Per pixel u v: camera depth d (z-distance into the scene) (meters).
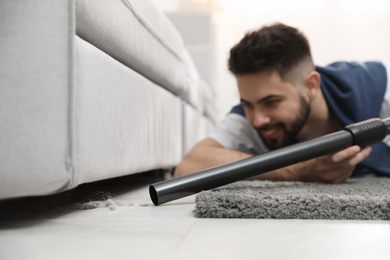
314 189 0.76
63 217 0.60
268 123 1.07
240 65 1.04
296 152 0.77
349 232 0.50
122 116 0.82
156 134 1.14
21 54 0.54
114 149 0.77
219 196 0.61
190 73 1.79
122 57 0.87
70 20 0.55
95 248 0.41
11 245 0.43
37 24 0.54
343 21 3.39
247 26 3.46
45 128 0.54
